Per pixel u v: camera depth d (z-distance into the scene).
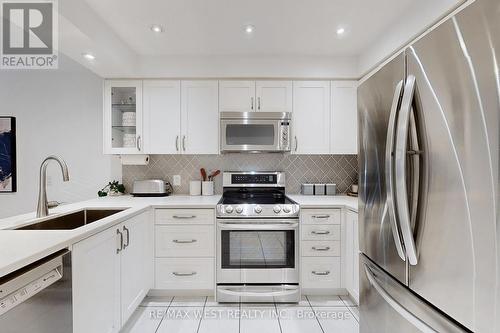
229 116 2.57
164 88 2.63
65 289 1.17
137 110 2.63
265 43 2.36
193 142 2.64
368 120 1.28
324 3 1.78
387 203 1.05
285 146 2.58
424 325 0.88
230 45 2.39
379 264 1.18
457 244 0.75
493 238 0.65
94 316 1.41
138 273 2.04
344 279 2.32
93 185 2.91
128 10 1.83
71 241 1.18
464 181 0.72
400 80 1.00
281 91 2.65
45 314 1.07
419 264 0.89
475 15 0.69
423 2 1.67
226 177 2.88
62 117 2.89
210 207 2.31
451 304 0.77
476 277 0.69
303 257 2.31
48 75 2.88
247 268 2.28
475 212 0.69
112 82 2.61
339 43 2.36
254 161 2.97
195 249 2.31
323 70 2.61
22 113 2.87
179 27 2.07
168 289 2.31
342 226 2.31
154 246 2.30
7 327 0.91
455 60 0.75
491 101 0.65
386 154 1.03
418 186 0.89
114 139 2.66
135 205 2.20
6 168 2.84
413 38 1.79
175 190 2.95
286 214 2.27
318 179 2.98
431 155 0.84
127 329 1.89
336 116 2.66
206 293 2.37
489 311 0.66
